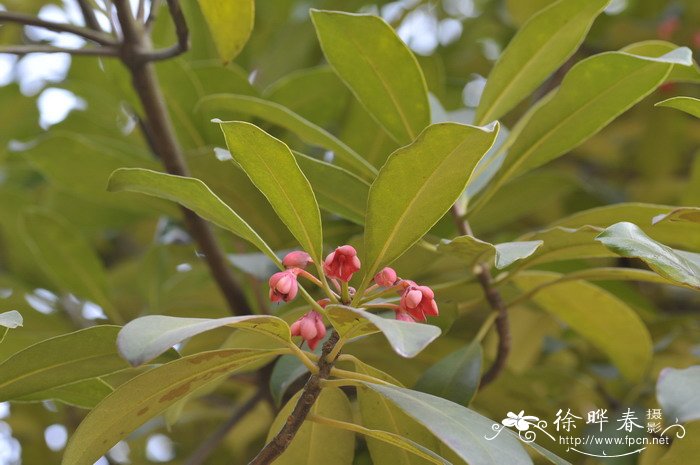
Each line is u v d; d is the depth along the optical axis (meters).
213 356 1.05
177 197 1.08
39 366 1.07
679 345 1.37
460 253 1.10
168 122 1.23
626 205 1.15
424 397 1.03
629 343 1.26
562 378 1.33
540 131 1.16
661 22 1.67
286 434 1.05
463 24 1.77
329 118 1.34
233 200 1.25
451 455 1.12
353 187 1.14
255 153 1.05
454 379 1.15
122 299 1.49
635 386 1.30
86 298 1.37
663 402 1.03
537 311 1.37
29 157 1.32
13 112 1.57
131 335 0.98
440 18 1.80
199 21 1.41
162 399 1.07
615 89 1.14
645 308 1.33
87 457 1.07
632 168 1.79
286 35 1.54
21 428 1.49
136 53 1.21
